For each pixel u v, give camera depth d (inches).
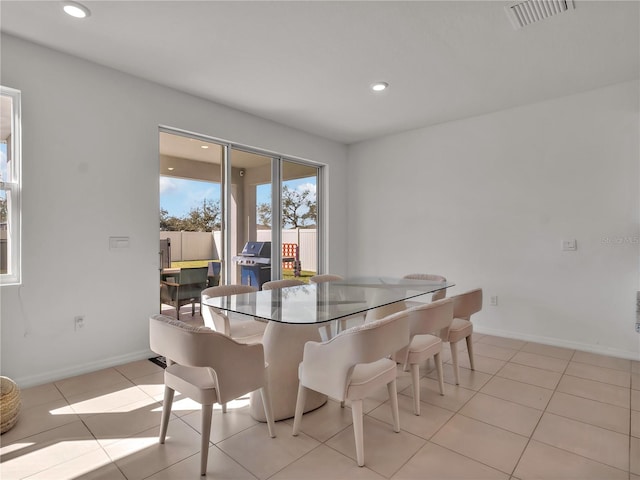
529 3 88.7
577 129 144.0
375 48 109.9
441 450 77.5
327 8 90.5
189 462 73.3
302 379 80.5
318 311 88.9
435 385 111.1
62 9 91.4
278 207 188.9
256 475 69.4
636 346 132.8
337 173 215.3
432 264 186.1
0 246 106.3
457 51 111.7
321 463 73.0
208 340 65.0
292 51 111.7
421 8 90.5
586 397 102.2
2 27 99.8
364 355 68.9
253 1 88.0
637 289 132.6
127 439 81.3
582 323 143.7
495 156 165.0
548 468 71.4
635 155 132.3
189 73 127.3
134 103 129.6
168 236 144.0
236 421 89.7
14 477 68.9
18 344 106.0
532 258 155.6
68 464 72.7
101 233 121.9
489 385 110.7
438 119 175.3
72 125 115.5
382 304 98.6
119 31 101.5
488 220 167.5
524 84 135.9
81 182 117.4
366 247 212.5
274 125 179.0
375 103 154.9
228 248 165.0
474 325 172.2
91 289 119.9
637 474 69.6
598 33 101.4
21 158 106.2
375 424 88.1
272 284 137.6
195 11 91.9
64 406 96.3
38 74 108.9
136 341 130.6
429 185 186.5
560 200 148.4
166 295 142.8
